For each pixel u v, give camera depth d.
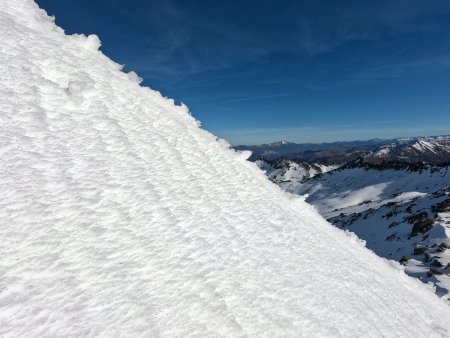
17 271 4.42
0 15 9.21
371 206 96.00
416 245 42.75
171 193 7.98
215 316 5.29
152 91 12.98
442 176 114.69
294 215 12.30
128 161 7.98
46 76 8.47
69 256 5.00
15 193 5.41
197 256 6.46
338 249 12.48
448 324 13.61
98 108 8.94
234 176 11.23
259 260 7.58
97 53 11.84
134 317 4.60
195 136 11.77
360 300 9.26
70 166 6.66
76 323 4.16
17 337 3.74
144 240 6.07
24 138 6.50
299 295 7.26
